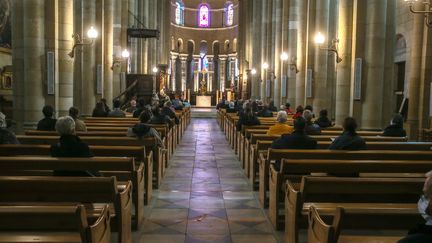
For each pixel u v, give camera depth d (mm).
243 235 6664
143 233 6691
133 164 6258
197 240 6418
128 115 18297
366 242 4320
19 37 13094
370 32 13750
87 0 19812
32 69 12984
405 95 21062
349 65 14898
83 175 6078
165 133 12492
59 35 13547
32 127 13086
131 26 27797
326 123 12562
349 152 7203
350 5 14711
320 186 5312
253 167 9703
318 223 4238
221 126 26547
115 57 23297
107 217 4340
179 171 12016
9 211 3584
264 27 36938
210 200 8766
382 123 14008
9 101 22531
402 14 21453
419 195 6008
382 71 13828
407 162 6336
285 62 26391
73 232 4766
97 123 13492
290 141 7809
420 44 16266
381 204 5406
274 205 6996
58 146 6215
